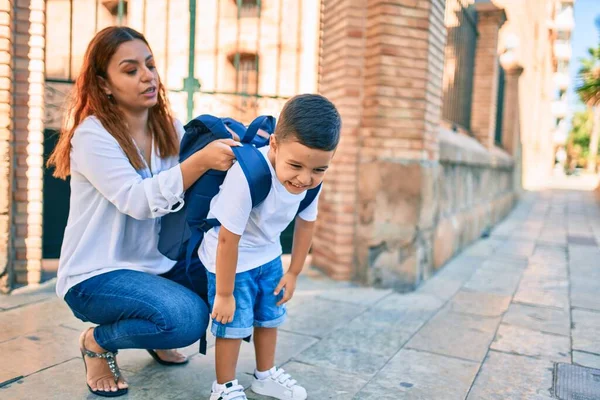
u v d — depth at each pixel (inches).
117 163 77.2
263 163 71.0
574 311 154.5
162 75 245.0
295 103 67.1
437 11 174.2
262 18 243.1
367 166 171.0
